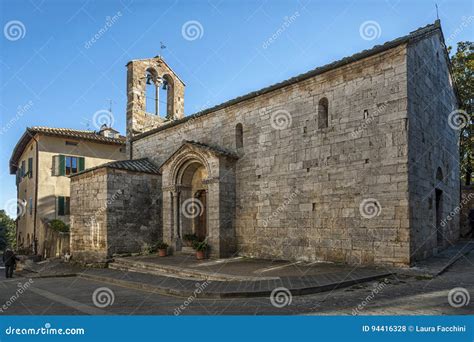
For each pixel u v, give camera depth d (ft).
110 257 61.77
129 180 66.18
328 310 25.99
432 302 26.89
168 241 64.13
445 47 57.93
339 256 45.21
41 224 90.94
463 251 52.29
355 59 45.03
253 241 55.57
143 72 84.43
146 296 35.14
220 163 57.16
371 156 43.45
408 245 39.32
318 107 49.49
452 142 62.95
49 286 44.78
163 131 74.38
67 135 96.43
